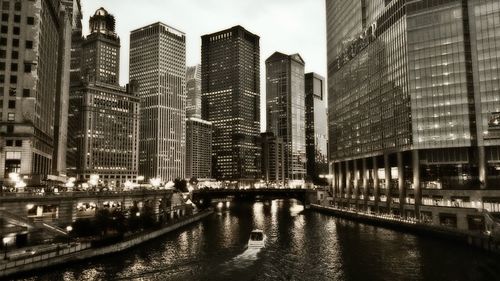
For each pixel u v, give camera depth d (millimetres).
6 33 120750
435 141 127312
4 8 121625
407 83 134750
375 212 154750
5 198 77000
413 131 131125
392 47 146750
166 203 147625
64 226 89812
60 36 182750
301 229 122875
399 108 140625
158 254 79562
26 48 121812
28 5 123562
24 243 73375
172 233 110750
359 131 178875
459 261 73688
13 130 117312
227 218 162625
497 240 80062
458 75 125875
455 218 105188
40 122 131500
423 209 117500
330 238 103312
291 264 73500
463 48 125812
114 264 69875
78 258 67938
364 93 173500
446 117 126562
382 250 85812
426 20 132000
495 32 122812
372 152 164000
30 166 117625
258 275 65562
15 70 120250
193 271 66688
